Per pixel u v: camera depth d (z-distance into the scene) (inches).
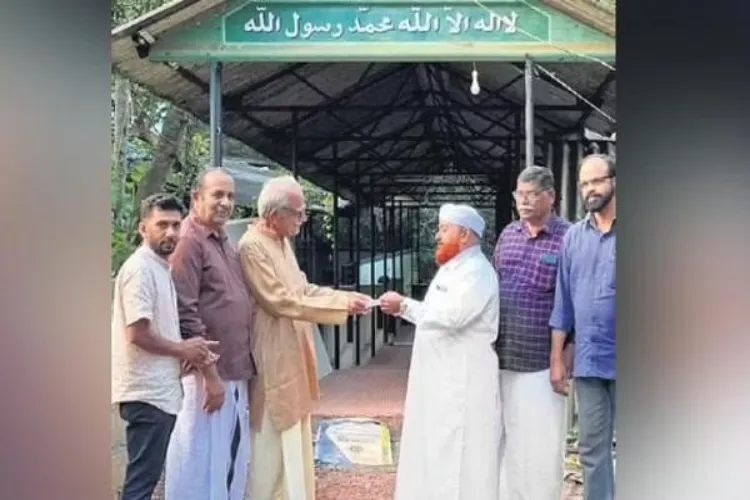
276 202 115.3
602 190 110.0
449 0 128.9
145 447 105.5
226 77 148.1
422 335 115.6
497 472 116.0
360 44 129.4
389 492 123.0
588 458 113.0
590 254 111.2
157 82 142.5
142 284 103.7
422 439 116.0
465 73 158.9
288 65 150.4
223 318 110.7
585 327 111.8
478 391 114.6
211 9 128.8
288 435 115.7
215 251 111.8
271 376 115.4
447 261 115.4
